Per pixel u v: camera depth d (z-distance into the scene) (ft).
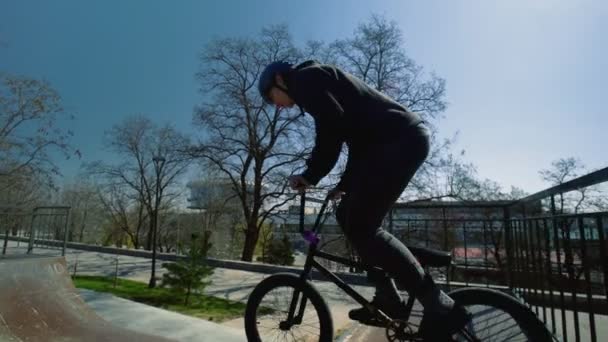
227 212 76.84
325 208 5.85
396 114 4.98
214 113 54.54
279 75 5.88
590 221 6.72
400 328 4.90
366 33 50.44
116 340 7.06
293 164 53.98
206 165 57.11
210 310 16.21
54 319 7.34
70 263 36.70
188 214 93.71
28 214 21.27
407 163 4.65
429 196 45.50
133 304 12.80
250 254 55.72
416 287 4.63
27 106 29.58
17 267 7.80
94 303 12.75
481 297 5.06
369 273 5.16
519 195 55.26
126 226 87.71
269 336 6.45
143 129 80.33
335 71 5.32
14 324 6.68
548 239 7.48
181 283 18.42
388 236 4.83
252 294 6.57
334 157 5.46
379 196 4.62
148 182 81.71
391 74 50.93
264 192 56.90
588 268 5.69
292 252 62.59
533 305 8.60
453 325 4.49
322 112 4.96
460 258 14.17
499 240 13.46
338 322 10.76
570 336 7.77
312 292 5.87
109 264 36.40
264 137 55.93
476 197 49.37
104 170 80.48
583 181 5.29
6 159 29.68
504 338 4.92
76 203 87.92
